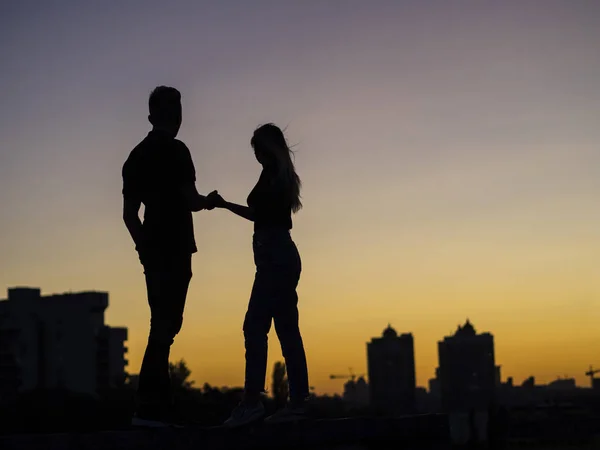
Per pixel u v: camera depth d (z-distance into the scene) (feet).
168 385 27.07
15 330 590.96
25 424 295.69
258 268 29.19
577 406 448.65
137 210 27.63
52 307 610.65
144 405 26.61
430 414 32.50
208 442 26.61
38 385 590.55
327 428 29.32
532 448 70.23
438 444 32.55
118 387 360.69
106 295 632.79
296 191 29.45
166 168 27.22
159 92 27.78
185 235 27.53
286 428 28.45
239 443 27.30
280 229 29.14
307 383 29.76
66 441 23.54
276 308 29.04
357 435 30.09
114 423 308.60
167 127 27.78
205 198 28.07
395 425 31.22
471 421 403.54
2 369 578.66
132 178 27.40
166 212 27.22
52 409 301.43
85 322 614.34
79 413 301.84
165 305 27.07
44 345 603.26
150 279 27.17
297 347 29.60
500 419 305.32
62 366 601.21
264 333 28.84
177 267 27.22
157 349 26.89
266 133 29.48
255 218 29.27
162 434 25.58
